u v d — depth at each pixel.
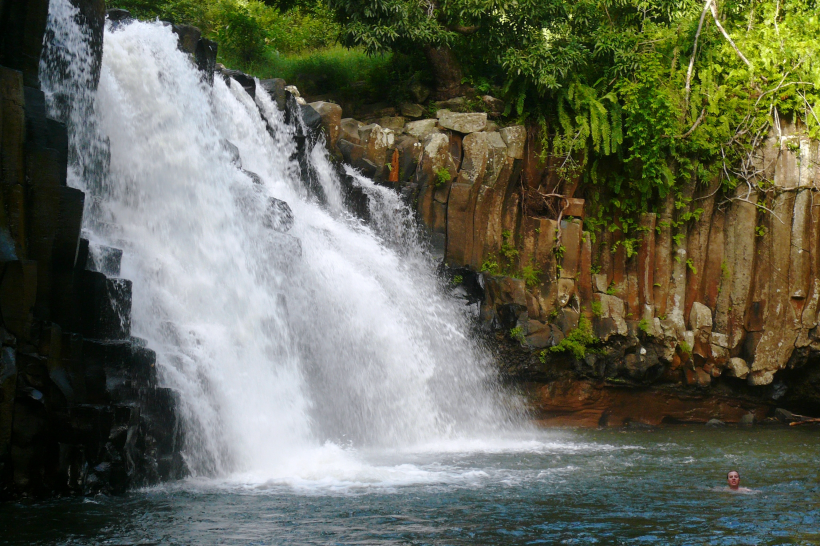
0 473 10.56
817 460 15.62
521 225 23.91
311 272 18.23
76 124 14.86
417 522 9.66
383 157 23.08
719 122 25.12
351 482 12.44
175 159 16.94
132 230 15.41
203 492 11.45
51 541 8.62
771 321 25.16
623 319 23.75
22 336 10.78
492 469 14.04
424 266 22.08
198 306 15.27
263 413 15.25
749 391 25.70
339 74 27.41
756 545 8.74
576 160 24.42
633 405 24.52
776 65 25.48
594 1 25.55
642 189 24.61
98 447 11.02
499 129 23.98
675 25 25.55
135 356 12.02
